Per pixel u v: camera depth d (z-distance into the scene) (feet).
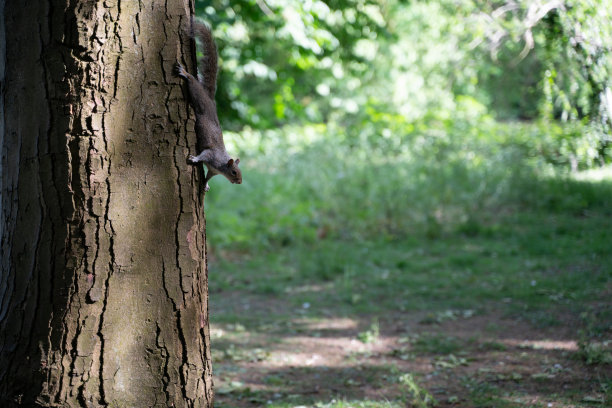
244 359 18.02
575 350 16.88
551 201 36.37
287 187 39.75
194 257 9.84
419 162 43.80
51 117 8.98
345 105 66.59
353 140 49.78
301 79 59.77
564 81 25.26
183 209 9.71
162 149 9.52
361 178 40.16
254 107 54.65
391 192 37.40
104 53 9.02
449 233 32.99
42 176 9.03
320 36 37.88
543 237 30.55
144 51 9.34
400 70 64.90
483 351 17.71
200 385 9.91
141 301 9.29
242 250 32.04
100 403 9.03
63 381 8.91
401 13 61.62
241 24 44.70
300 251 30.81
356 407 14.11
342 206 36.11
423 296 23.68
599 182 37.63
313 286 26.11
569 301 21.24
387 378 16.15
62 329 8.93
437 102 59.00
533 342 18.01
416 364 17.17
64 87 8.92
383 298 23.84
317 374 16.76
